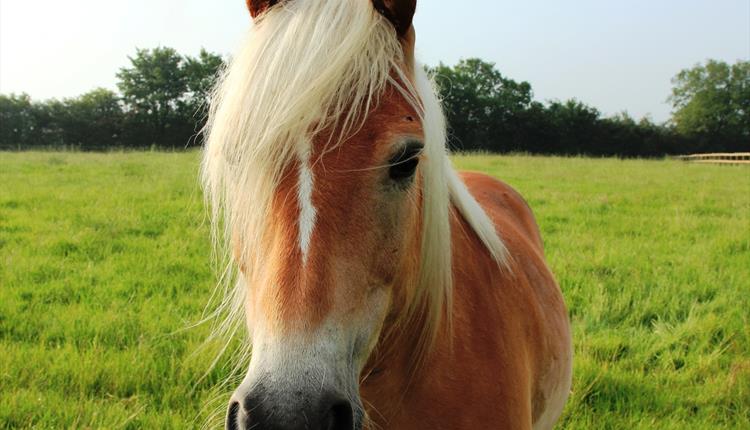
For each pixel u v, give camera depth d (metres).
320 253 1.45
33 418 3.51
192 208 9.64
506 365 2.11
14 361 4.12
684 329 5.06
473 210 2.38
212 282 5.92
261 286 1.48
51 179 13.33
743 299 5.80
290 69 1.54
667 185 15.80
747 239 8.20
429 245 1.88
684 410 3.89
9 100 42.53
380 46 1.63
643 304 5.61
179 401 3.71
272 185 1.50
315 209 1.47
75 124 41.53
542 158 28.19
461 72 40.41
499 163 21.80
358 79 1.55
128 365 4.04
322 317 1.42
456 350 1.99
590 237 8.26
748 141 57.09
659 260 7.25
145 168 16.33
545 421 2.71
